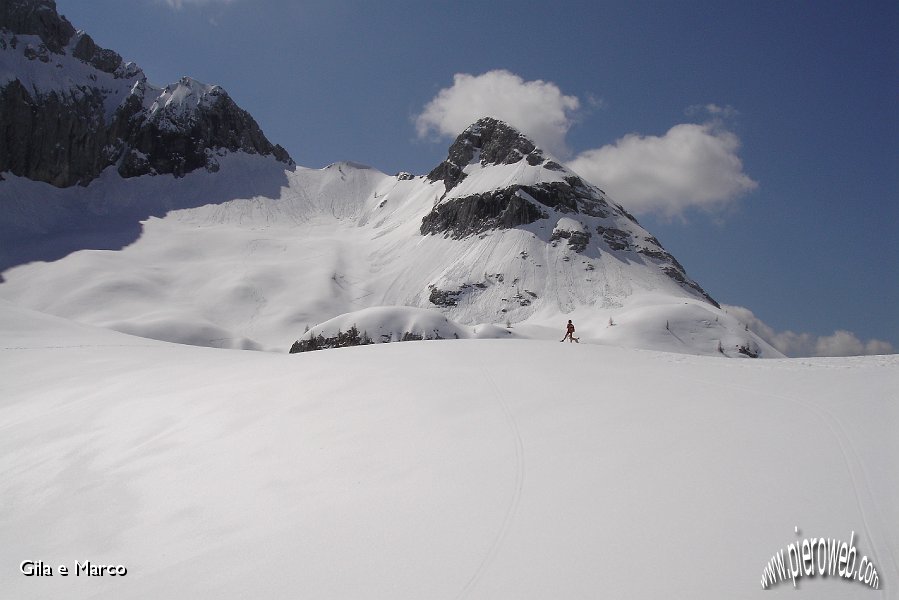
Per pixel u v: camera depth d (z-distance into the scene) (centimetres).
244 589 940
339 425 1546
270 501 1212
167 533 1173
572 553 899
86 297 12000
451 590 859
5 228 15362
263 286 13488
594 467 1150
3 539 1249
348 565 955
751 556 841
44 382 2605
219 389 2045
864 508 906
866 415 1250
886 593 745
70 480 1491
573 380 1784
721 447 1173
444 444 1345
